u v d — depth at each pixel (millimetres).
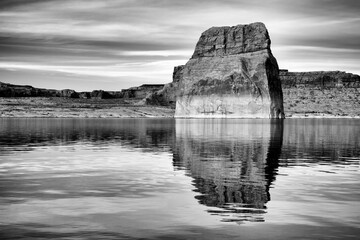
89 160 28672
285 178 21297
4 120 129000
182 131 68438
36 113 194750
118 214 14070
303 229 12477
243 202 15789
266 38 197250
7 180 20453
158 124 101625
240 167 25234
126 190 18016
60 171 23500
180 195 17000
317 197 16734
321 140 48938
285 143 44000
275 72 193750
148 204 15430
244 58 194875
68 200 16078
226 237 11773
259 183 19812
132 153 33438
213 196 16828
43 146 39438
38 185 19141
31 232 12164
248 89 182750
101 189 18219
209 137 53312
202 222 13148
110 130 71250
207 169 24359
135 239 11602
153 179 20828
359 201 16047
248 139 49781
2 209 14672
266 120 147500
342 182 20219
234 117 184375
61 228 12539
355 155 32531
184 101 199125
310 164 26938
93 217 13703
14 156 30938
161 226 12734
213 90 190250
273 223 13055
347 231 12281
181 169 24312
